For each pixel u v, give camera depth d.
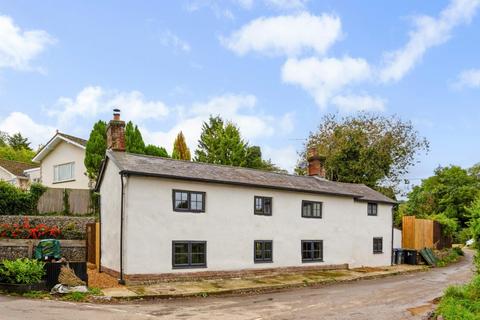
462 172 59.88
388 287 19.98
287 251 23.61
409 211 54.41
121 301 15.02
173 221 19.42
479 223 13.19
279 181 24.53
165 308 13.91
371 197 29.62
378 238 30.09
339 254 26.39
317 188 25.83
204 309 13.90
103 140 28.83
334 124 48.97
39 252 18.19
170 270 19.08
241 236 21.70
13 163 43.19
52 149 36.28
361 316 12.93
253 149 47.94
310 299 16.27
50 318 11.23
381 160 46.38
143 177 18.77
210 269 20.34
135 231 18.30
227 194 21.44
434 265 31.30
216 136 47.53
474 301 12.40
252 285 19.20
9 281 15.44
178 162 21.98
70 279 15.62
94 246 21.53
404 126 48.62
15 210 24.69
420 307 14.55
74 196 26.59
